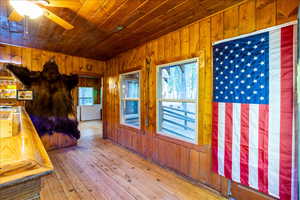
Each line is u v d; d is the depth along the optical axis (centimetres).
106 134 495
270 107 169
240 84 192
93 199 205
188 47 251
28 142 103
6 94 345
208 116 229
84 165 306
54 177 260
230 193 206
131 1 185
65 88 417
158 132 312
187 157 256
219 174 214
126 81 425
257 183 179
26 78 362
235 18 196
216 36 216
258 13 178
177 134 290
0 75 337
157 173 276
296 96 150
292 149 154
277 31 164
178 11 209
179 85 281
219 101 214
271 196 171
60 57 409
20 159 76
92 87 918
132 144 384
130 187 233
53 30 265
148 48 329
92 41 321
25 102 361
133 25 248
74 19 227
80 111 862
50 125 392
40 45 346
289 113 156
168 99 293
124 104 426
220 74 212
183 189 229
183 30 258
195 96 253
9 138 111
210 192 222
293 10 154
